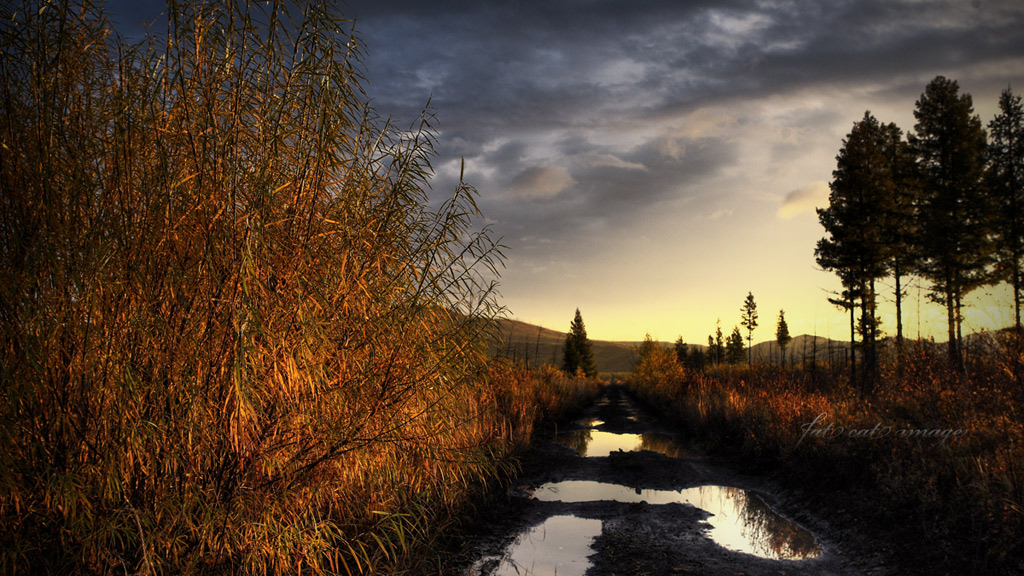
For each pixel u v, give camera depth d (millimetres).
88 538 2672
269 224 3148
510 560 5191
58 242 2918
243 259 2875
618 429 16938
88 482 2838
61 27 3004
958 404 7523
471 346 4086
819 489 7363
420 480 4020
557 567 5031
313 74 3465
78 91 3221
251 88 3314
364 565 4008
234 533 2967
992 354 8516
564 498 7832
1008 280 23203
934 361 9133
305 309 3111
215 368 3053
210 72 3303
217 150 3158
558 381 23578
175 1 3172
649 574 4887
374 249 3715
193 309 3076
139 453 2846
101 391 2844
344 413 3324
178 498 2895
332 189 3758
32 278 2758
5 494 2545
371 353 3549
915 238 25281
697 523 6555
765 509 7277
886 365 11812
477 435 5965
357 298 3566
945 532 4859
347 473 3521
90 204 2973
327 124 3504
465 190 4039
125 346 2938
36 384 2684
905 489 5758
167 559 2875
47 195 2826
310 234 3422
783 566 5109
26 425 2754
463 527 5852
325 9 3609
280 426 3242
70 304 2846
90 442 2916
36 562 2742
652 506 7332
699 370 29656
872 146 24797
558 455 11273
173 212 3059
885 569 4863
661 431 16547
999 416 6727
